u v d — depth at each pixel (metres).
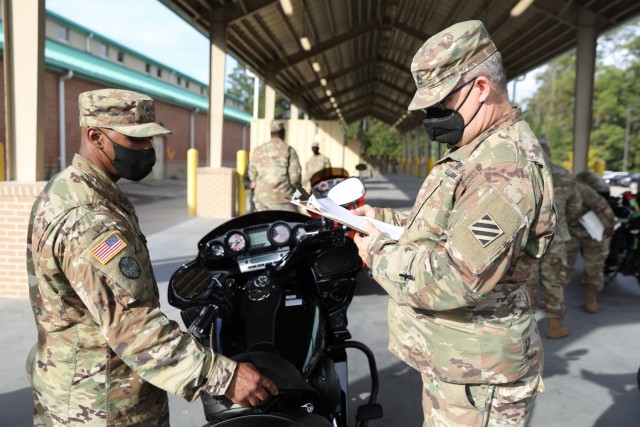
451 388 1.68
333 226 2.42
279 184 6.64
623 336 4.48
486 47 1.53
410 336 1.79
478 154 1.52
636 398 3.38
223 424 1.58
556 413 3.18
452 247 1.46
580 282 6.40
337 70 24.05
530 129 1.61
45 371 1.53
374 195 19.30
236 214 12.05
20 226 5.23
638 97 58.34
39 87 5.18
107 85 22.64
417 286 1.54
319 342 2.27
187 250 7.74
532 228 1.53
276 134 6.71
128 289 1.40
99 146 1.52
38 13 5.05
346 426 2.46
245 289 2.26
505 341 1.61
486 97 1.54
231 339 2.18
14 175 5.26
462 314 1.62
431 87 1.56
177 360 1.42
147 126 1.50
